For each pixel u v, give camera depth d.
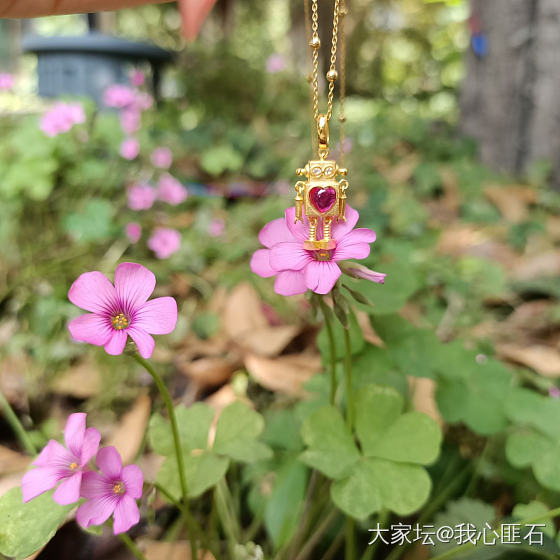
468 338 0.24
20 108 0.44
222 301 0.28
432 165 0.49
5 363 0.24
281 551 0.15
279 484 0.16
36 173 0.34
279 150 0.58
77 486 0.11
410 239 0.37
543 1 0.47
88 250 0.33
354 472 0.13
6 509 0.12
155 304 0.11
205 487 0.13
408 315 0.26
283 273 0.12
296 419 0.17
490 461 0.17
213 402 0.21
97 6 0.12
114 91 0.42
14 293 0.29
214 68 0.88
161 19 1.36
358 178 0.46
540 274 0.32
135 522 0.11
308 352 0.25
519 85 0.50
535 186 0.45
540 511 0.13
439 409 0.16
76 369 0.23
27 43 0.54
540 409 0.16
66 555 0.15
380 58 1.45
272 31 1.42
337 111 0.62
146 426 0.19
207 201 0.42
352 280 0.16
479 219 0.40
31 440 0.20
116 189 0.40
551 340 0.26
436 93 1.24
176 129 0.63
